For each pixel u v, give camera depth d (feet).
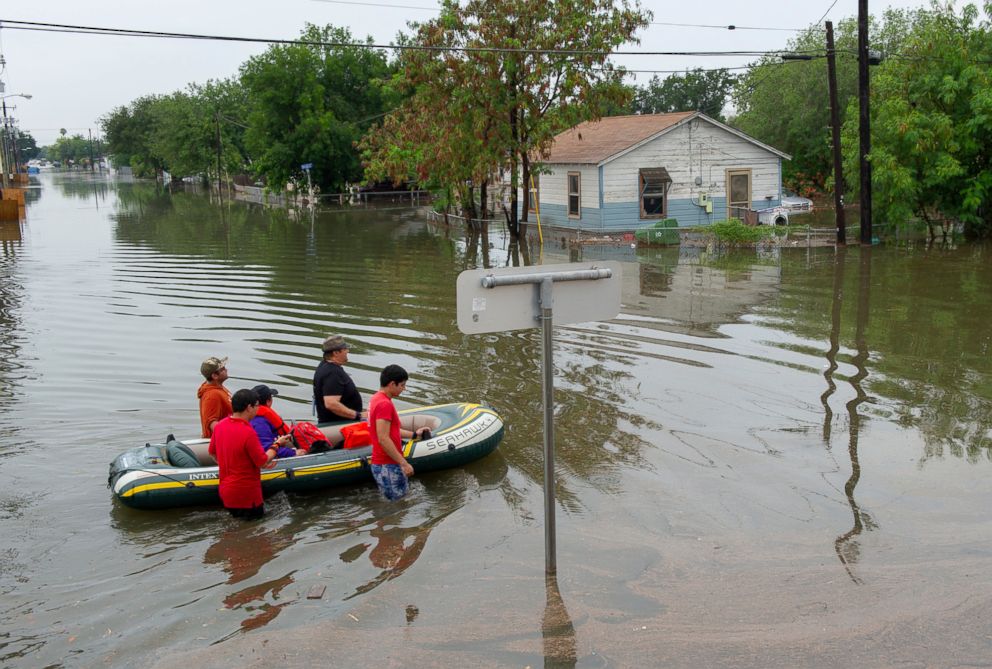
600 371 39.83
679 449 29.55
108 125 385.50
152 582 21.33
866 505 24.68
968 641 17.54
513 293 18.30
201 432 32.27
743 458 28.55
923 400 34.40
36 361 43.34
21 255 89.45
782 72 142.31
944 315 50.03
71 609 20.02
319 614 19.44
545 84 92.32
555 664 17.06
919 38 83.66
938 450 28.91
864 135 80.53
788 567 21.02
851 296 56.90
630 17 90.94
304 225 126.41
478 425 29.27
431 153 102.47
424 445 27.89
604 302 19.35
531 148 96.84
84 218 144.87
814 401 34.58
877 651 17.26
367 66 199.00
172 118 281.33
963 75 79.66
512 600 19.72
